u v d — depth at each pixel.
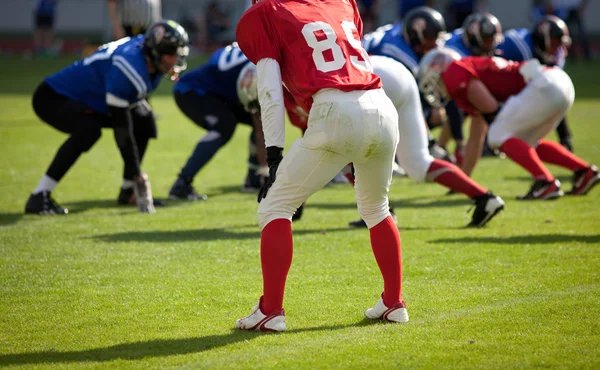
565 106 26.14
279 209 13.85
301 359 12.57
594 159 34.44
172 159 36.12
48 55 95.69
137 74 24.11
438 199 27.41
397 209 25.64
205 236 21.78
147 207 25.20
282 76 14.09
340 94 13.37
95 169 33.69
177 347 13.24
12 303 15.84
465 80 25.31
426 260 18.86
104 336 13.88
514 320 14.30
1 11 123.00
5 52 99.69
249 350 13.03
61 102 25.19
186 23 99.94
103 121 26.02
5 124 46.03
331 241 21.09
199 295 16.33
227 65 27.16
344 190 29.91
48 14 97.00
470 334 13.62
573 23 87.50
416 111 21.92
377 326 14.18
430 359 12.48
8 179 30.73
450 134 33.56
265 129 13.78
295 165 13.64
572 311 14.73
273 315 13.95
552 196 26.52
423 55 27.27
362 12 89.62
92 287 16.92
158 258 19.36
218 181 31.55
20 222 23.59
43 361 12.67
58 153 25.00
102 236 21.75
